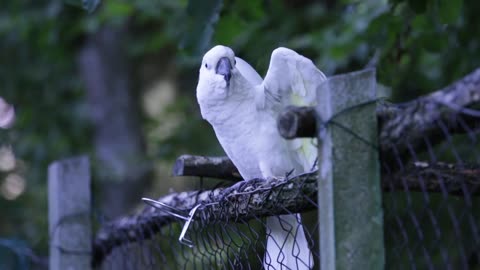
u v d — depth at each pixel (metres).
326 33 9.55
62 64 15.46
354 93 3.47
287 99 5.36
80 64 15.07
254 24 9.64
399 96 9.45
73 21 12.21
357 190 3.47
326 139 3.47
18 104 15.80
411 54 7.88
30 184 14.79
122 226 6.77
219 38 7.20
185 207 5.61
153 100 17.48
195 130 13.90
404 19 7.30
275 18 10.43
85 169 7.20
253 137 5.44
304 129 3.55
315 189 3.91
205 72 5.55
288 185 4.06
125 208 13.48
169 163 13.73
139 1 11.57
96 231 8.05
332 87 3.46
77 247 7.09
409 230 8.17
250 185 4.71
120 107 14.40
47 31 12.43
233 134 5.48
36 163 14.81
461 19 8.45
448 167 3.61
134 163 13.51
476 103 3.07
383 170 3.54
